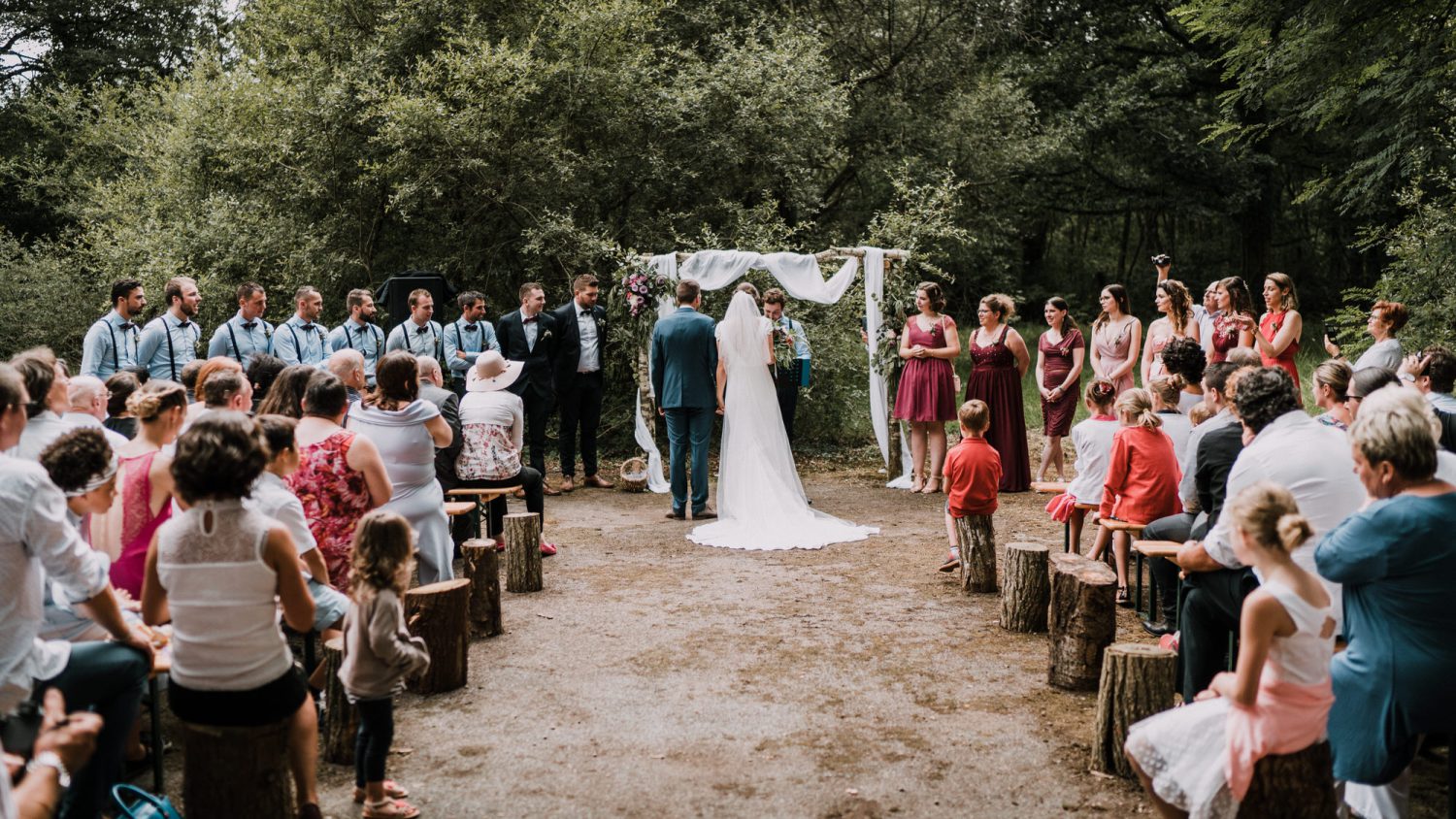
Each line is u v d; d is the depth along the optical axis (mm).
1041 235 25844
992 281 20703
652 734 3924
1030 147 18188
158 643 3439
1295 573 2625
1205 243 26484
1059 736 3881
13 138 18984
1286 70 9086
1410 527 2805
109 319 7199
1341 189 10648
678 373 7867
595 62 11641
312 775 3168
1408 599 2854
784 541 7074
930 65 17500
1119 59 22781
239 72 11578
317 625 3963
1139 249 26609
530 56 11297
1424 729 2865
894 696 4293
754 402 7559
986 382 8906
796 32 14281
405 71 11531
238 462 2799
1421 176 10336
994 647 4910
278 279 11383
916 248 10695
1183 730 2795
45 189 17922
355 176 11352
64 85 18750
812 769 3609
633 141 12031
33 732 2832
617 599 5789
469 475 6477
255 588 2838
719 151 12055
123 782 3469
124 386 5539
